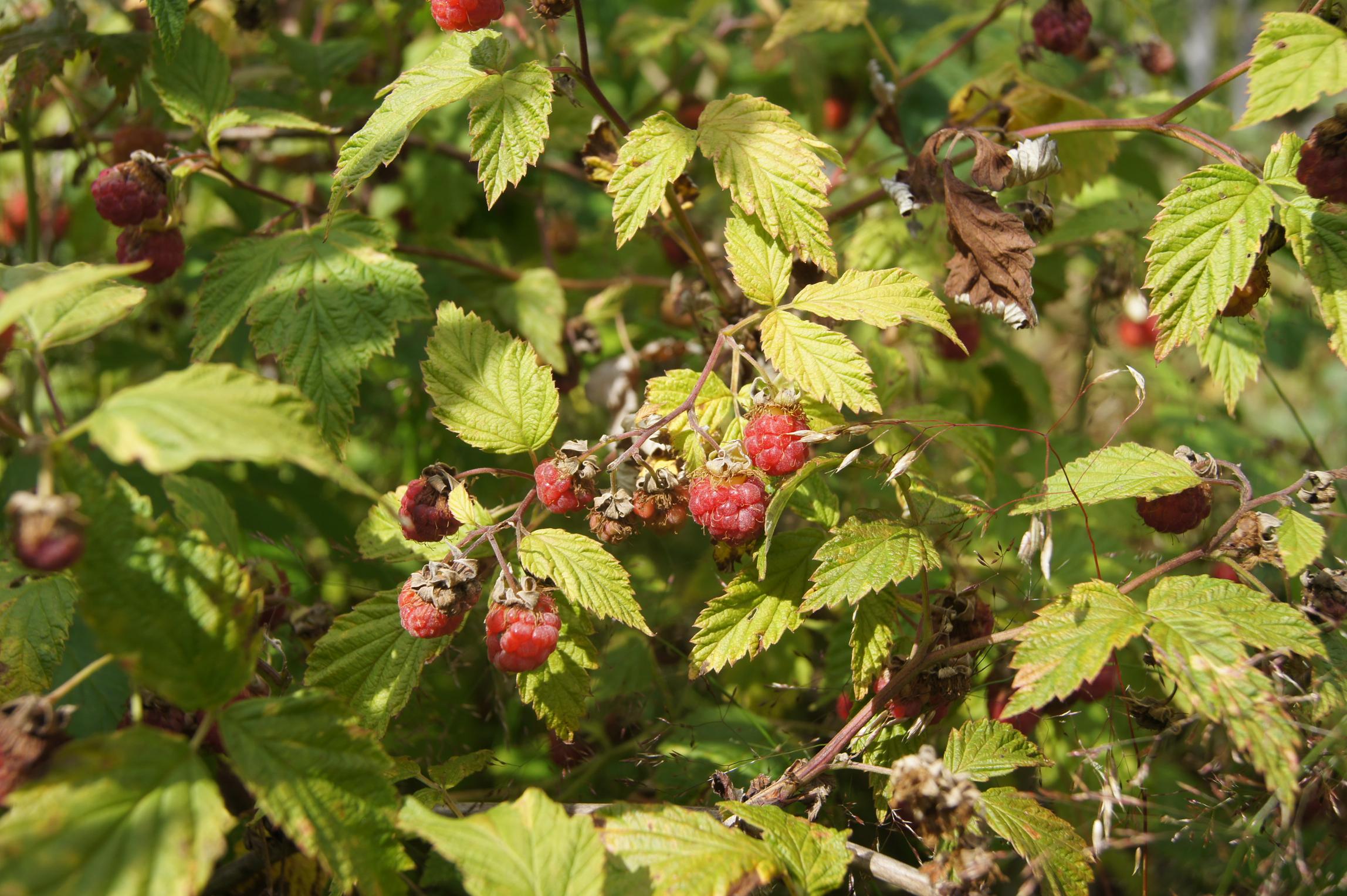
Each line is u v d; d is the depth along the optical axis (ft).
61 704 1.75
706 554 2.09
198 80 1.91
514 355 1.74
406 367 2.10
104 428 1.46
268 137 2.14
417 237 2.36
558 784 1.91
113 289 1.61
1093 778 1.85
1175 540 1.89
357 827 1.53
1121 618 1.61
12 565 1.71
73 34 1.99
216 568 1.53
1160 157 2.93
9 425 1.53
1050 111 2.07
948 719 1.89
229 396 1.49
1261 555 1.69
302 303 1.82
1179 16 4.18
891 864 1.64
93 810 1.46
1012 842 1.65
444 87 1.75
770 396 1.69
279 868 1.68
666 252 2.12
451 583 1.63
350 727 1.55
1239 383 1.89
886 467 1.75
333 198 1.73
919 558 1.67
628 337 2.20
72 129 2.07
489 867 1.53
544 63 1.76
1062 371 2.86
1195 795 1.79
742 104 1.76
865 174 2.22
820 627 2.00
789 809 1.74
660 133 1.74
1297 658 1.68
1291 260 2.28
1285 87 1.64
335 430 1.80
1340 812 1.68
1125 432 2.56
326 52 2.19
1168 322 1.70
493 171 1.73
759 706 1.96
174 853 1.46
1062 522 2.15
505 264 2.27
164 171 1.82
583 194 2.81
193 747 1.51
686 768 1.87
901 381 2.00
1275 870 1.65
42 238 2.39
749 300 1.89
